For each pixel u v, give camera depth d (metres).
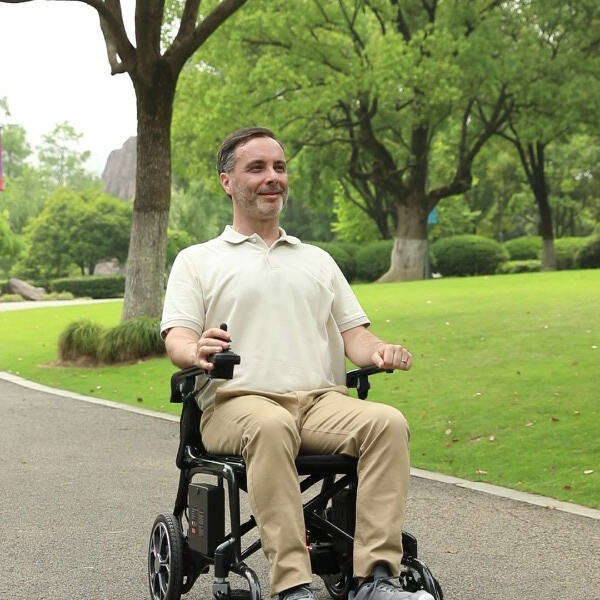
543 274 28.92
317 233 69.06
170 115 16.41
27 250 65.25
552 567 5.39
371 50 32.91
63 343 16.30
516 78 33.91
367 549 3.80
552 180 61.75
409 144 40.72
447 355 13.18
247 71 32.78
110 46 16.39
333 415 4.04
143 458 8.81
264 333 4.27
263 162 4.37
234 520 3.93
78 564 5.53
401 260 37.06
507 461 8.09
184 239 62.25
